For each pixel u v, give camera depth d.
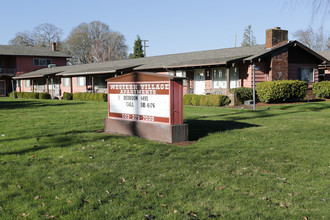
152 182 5.29
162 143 8.09
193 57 26.84
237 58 20.95
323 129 9.83
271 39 22.20
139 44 75.50
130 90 9.27
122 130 9.38
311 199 4.58
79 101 28.47
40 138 8.74
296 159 6.55
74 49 81.81
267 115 13.84
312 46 65.06
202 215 4.11
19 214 4.14
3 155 7.04
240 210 4.24
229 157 6.76
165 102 8.31
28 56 49.72
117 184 5.21
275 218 4.01
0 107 21.31
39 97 36.62
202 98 20.84
